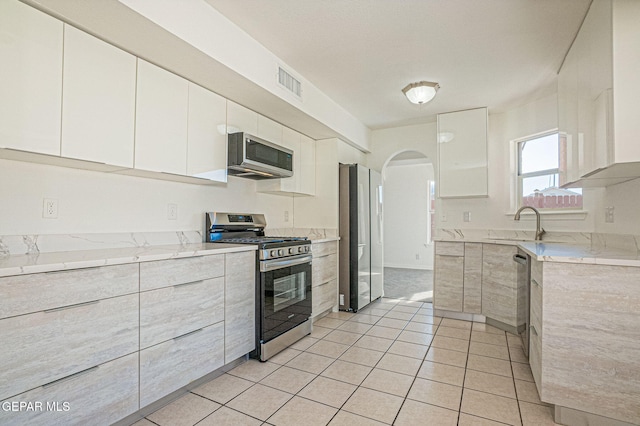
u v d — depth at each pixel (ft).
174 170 7.21
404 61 8.86
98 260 4.89
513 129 12.37
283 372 7.50
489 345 9.21
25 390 4.15
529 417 5.80
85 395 4.76
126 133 6.27
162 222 8.10
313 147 12.98
